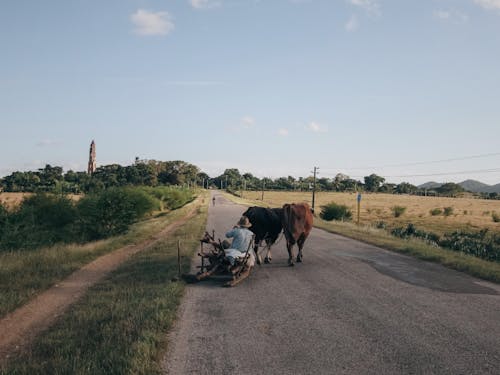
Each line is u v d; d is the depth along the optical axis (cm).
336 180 19788
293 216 1161
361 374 486
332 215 3850
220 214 3666
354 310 741
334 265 1189
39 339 609
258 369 498
